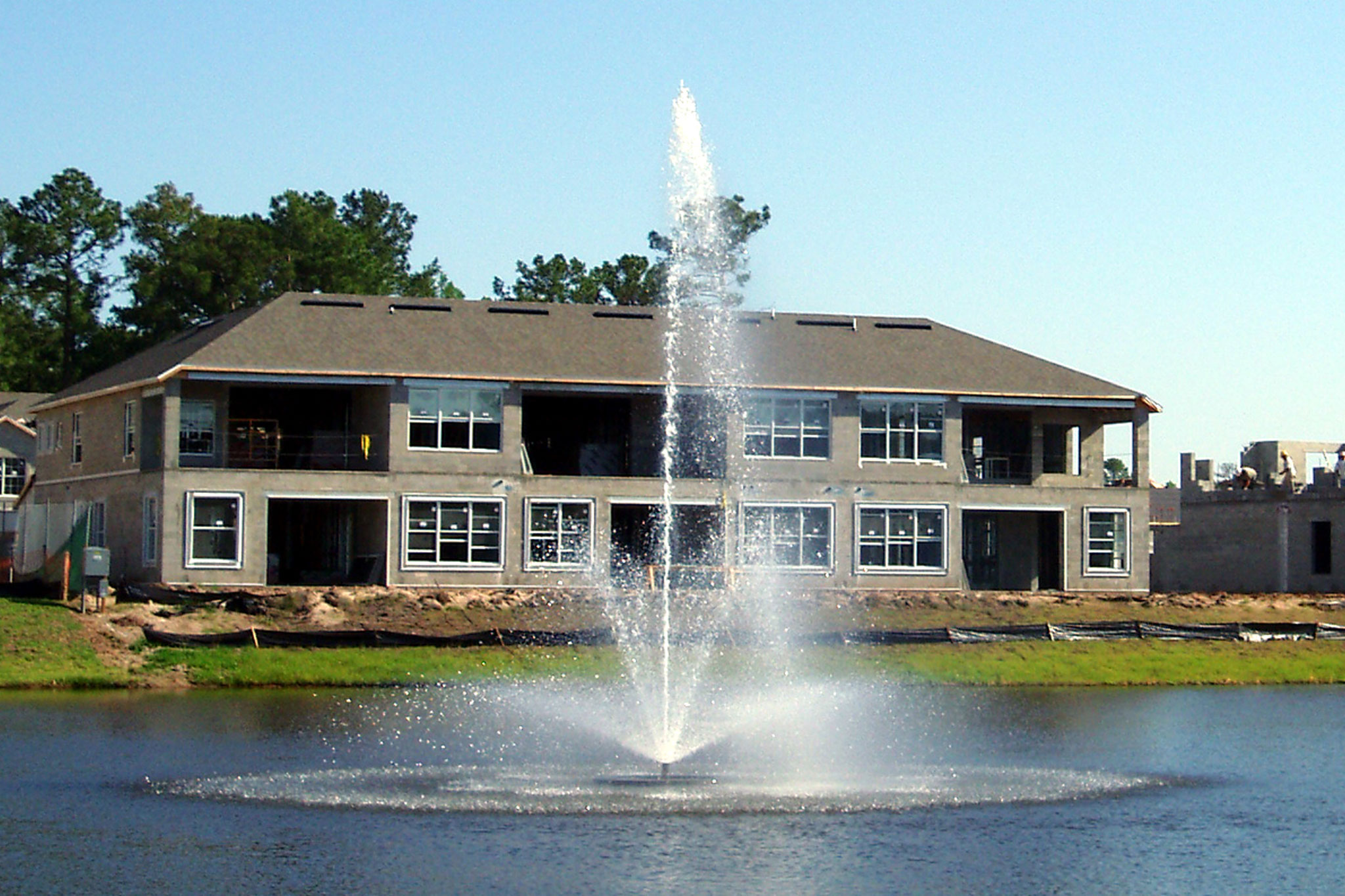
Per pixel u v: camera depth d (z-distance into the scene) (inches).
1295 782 1352.1
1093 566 2891.2
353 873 1004.6
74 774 1342.3
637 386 2723.9
